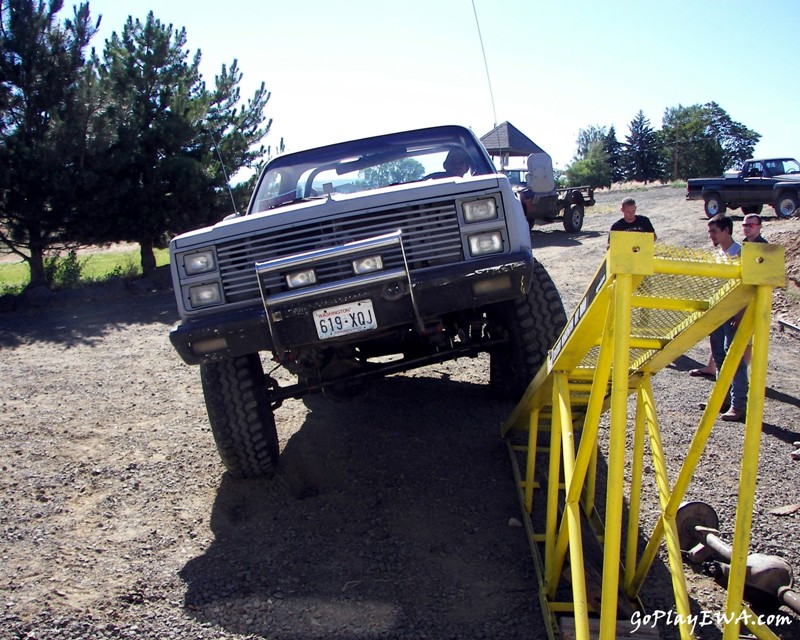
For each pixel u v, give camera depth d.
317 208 4.22
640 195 32.88
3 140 14.98
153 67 16.77
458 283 4.06
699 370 6.97
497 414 5.60
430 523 4.04
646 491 4.36
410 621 3.17
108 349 9.94
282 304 4.07
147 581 3.60
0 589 3.54
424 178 5.48
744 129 96.38
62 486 4.86
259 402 4.64
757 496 4.32
